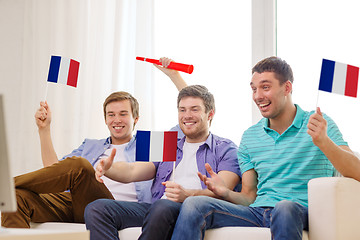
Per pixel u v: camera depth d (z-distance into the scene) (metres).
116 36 3.11
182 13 3.00
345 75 1.88
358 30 2.56
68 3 3.32
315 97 2.62
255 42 2.82
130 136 2.56
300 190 1.90
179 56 2.97
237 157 2.21
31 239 1.04
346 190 1.63
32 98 3.36
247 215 1.84
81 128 3.15
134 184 2.37
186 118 2.24
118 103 2.52
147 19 3.05
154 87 2.96
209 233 1.75
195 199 1.73
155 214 1.77
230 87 2.84
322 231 1.64
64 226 2.06
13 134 3.45
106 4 3.24
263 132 2.07
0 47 3.57
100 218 1.88
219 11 2.93
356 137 2.48
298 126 1.98
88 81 3.20
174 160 2.04
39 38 3.40
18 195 2.05
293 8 2.76
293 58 2.72
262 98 2.01
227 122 2.81
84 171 2.09
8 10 3.58
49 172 2.08
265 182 2.00
